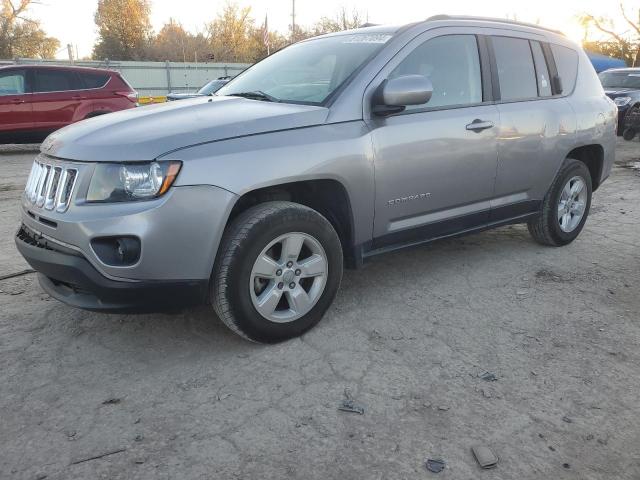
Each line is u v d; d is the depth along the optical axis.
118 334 3.40
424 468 2.32
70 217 2.79
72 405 2.71
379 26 4.05
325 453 2.40
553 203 4.81
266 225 3.01
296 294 3.25
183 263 2.83
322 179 3.25
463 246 5.13
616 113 5.35
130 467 2.31
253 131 3.02
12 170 9.63
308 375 2.97
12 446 2.42
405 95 3.32
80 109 11.84
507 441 2.49
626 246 5.20
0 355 3.14
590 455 2.42
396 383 2.91
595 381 2.96
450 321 3.62
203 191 2.80
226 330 3.45
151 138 2.83
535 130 4.41
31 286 4.11
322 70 3.75
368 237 3.58
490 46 4.24
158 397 2.78
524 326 3.57
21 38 43.94
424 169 3.70
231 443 2.45
